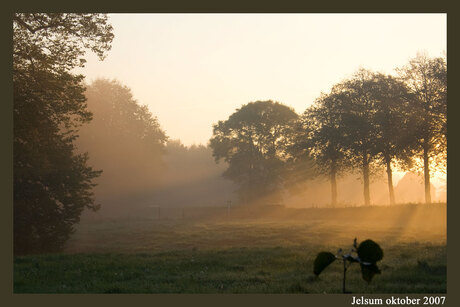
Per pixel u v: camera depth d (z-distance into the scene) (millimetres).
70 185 35062
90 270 17141
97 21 32188
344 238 33719
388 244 25422
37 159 32469
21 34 31375
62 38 32438
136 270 16891
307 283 13555
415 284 13203
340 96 66062
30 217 32812
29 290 13445
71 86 34188
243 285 13594
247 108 91000
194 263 18453
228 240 38312
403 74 60188
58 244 34156
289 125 89000
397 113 59344
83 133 83750
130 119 95750
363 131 61406
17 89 31469
